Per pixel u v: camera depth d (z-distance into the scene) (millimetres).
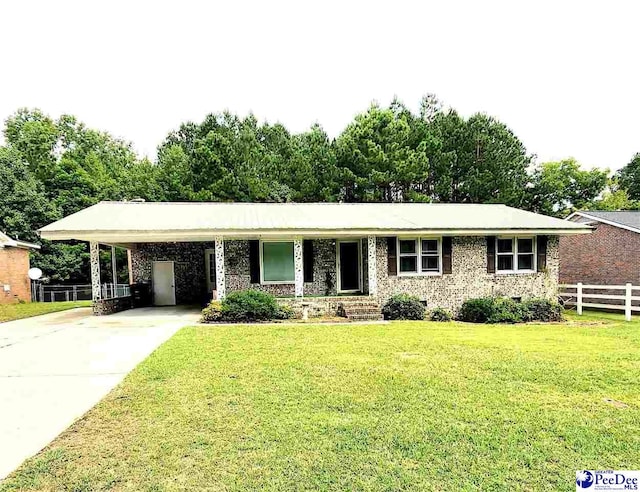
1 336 10781
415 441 4176
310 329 11203
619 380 6203
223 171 26969
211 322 12789
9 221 27641
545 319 14055
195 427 4543
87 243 32375
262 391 5719
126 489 3375
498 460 3809
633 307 15547
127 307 16766
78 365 7371
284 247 16641
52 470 3668
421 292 15477
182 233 13172
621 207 35375
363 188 27891
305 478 3512
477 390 5730
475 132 28734
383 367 6977
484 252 15859
